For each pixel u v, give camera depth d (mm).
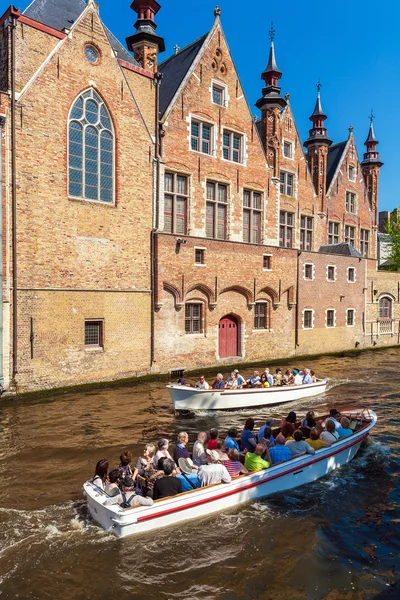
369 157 35500
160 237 19234
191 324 21094
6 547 6645
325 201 30531
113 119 17859
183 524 7457
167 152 20359
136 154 18672
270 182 25172
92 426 12336
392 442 11703
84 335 17016
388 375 20703
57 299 16156
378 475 9742
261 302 24266
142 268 18844
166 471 7641
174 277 19766
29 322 15406
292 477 9016
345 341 29578
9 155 14930
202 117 21781
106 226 17625
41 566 6262
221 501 7922
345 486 9203
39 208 15656
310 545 6992
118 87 17953
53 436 11445
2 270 14727
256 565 6469
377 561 6695
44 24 16234
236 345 23219
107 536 6973
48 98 15797
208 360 21500
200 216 21891
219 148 22641
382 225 49906
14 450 10445
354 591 6031
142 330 18844
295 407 15133
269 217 25188
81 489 8539
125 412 13789
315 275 27188
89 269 17094
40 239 15703
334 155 33562
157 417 13398
